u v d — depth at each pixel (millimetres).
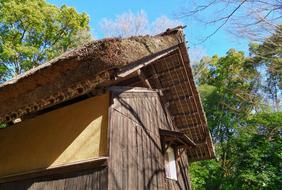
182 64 7215
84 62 3680
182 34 6609
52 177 4469
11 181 4918
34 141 5121
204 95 19875
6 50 13703
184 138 6586
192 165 16000
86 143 4496
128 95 5656
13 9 14250
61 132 4883
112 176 4164
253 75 15711
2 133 5773
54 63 3768
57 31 16234
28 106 4566
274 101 14344
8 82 4340
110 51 3543
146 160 5570
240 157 15156
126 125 5141
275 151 14180
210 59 23078
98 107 4762
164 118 7477
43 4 15891
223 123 17891
